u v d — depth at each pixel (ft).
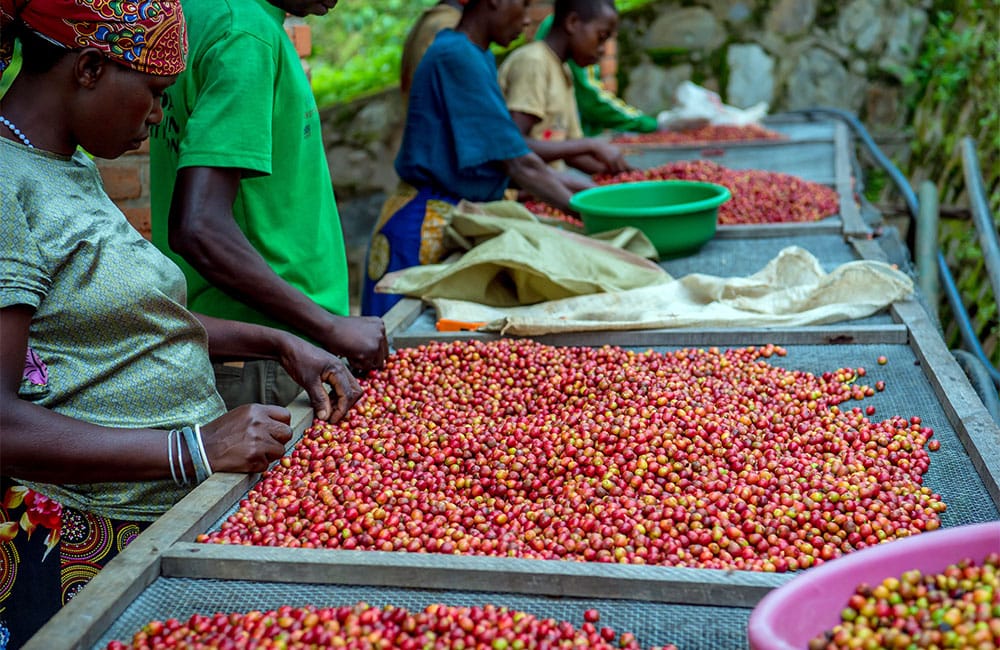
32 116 5.10
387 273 10.62
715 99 20.74
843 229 11.09
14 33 5.00
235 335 6.68
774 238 11.40
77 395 5.38
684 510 5.20
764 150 17.47
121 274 5.30
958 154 21.29
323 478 5.72
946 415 6.49
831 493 5.39
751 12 25.11
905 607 3.92
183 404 5.71
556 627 4.28
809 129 19.89
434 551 4.96
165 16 5.22
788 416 6.48
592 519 5.13
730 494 5.43
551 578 4.53
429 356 7.69
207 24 6.61
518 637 4.14
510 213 10.42
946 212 17.11
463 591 4.60
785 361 7.63
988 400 8.38
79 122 5.18
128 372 5.50
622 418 6.33
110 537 5.72
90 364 5.37
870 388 7.02
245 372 7.53
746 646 4.20
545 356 7.61
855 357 7.59
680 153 17.65
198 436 5.41
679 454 5.83
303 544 5.01
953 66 23.35
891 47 25.22
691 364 7.47
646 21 25.38
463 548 4.92
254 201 7.05
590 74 18.44
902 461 5.81
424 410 6.77
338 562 4.66
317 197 7.47
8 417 4.69
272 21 6.86
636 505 5.33
